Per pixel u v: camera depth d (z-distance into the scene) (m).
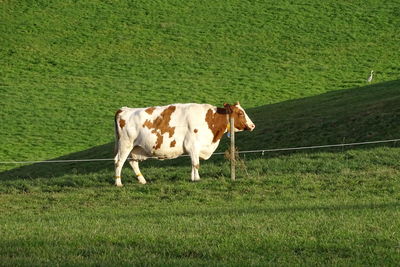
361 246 12.13
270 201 18.59
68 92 58.97
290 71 64.50
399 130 27.86
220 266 11.02
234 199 19.20
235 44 71.62
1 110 53.47
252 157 27.92
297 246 12.27
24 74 64.19
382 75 61.91
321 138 29.17
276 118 35.94
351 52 68.50
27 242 12.99
